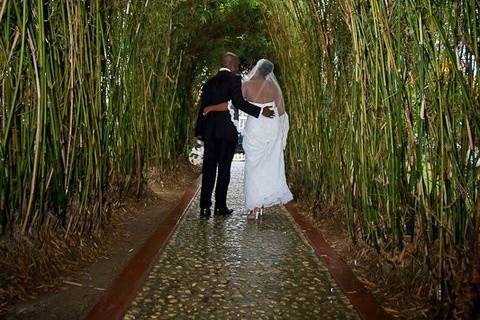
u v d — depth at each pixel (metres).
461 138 2.11
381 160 2.83
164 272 2.97
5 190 2.47
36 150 2.51
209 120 4.70
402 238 2.72
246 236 3.95
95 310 2.31
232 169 9.82
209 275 2.94
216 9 6.55
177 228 4.18
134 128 4.84
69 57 2.81
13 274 2.50
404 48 2.44
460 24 2.05
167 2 5.50
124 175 4.60
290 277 2.94
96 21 3.22
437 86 2.14
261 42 7.39
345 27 3.40
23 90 2.48
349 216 3.45
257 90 4.53
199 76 9.04
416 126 2.38
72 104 2.87
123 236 3.84
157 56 5.59
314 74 4.41
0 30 2.28
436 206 2.27
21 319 2.21
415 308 2.41
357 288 2.71
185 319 2.29
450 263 2.21
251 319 2.31
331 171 4.16
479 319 2.05
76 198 3.16
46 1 2.64
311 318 2.34
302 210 5.00
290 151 6.43
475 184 2.08
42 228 2.85
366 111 2.99
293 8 4.74
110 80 3.69
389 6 2.51
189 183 7.20
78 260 3.05
